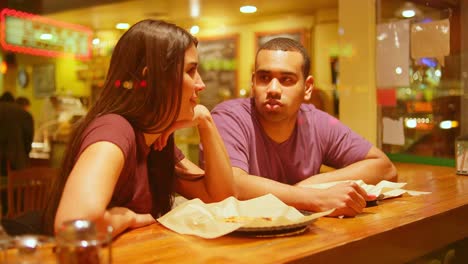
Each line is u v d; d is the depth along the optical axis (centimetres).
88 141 98
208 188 135
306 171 164
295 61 149
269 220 97
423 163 229
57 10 491
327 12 462
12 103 368
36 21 518
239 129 156
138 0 429
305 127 165
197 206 110
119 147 98
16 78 542
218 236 92
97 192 88
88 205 86
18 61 539
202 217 104
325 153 171
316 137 167
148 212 120
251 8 461
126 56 112
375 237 99
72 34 547
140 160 116
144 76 110
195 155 258
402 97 243
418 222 112
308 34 477
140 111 111
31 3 492
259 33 514
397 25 241
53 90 553
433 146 236
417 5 237
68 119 464
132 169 108
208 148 135
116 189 107
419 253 112
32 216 112
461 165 186
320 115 173
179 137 290
